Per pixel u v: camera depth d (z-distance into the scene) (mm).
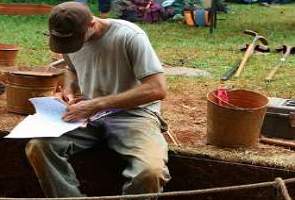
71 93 3828
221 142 4012
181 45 8242
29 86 4391
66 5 3441
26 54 7129
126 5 10906
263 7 14094
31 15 10914
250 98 4074
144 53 3508
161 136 3609
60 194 3486
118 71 3598
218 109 3938
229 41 8812
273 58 7344
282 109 4184
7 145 4184
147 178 3365
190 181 3984
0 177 4258
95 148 3852
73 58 3721
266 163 3818
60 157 3508
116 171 3984
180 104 5148
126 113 3680
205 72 6504
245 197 3910
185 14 10562
